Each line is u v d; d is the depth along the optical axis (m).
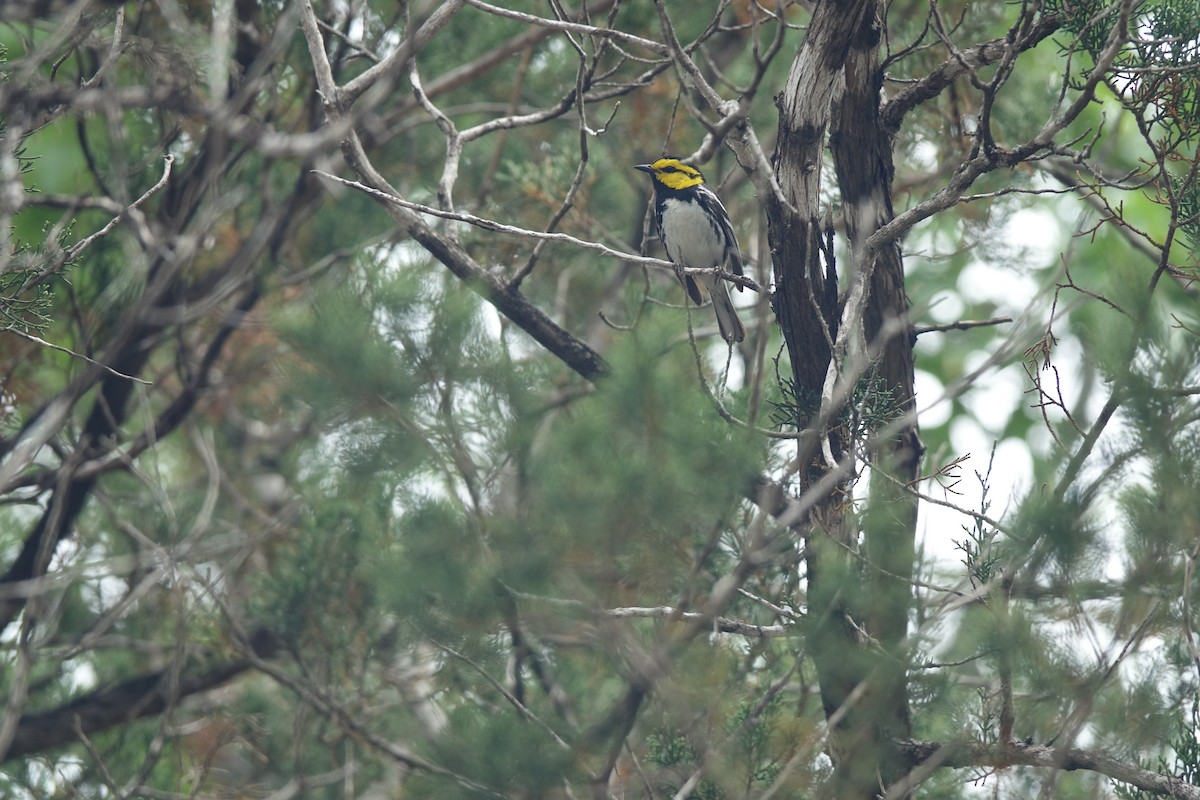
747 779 7.72
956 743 7.46
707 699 7.44
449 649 7.81
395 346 7.53
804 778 7.69
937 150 13.03
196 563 12.38
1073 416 8.02
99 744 12.72
